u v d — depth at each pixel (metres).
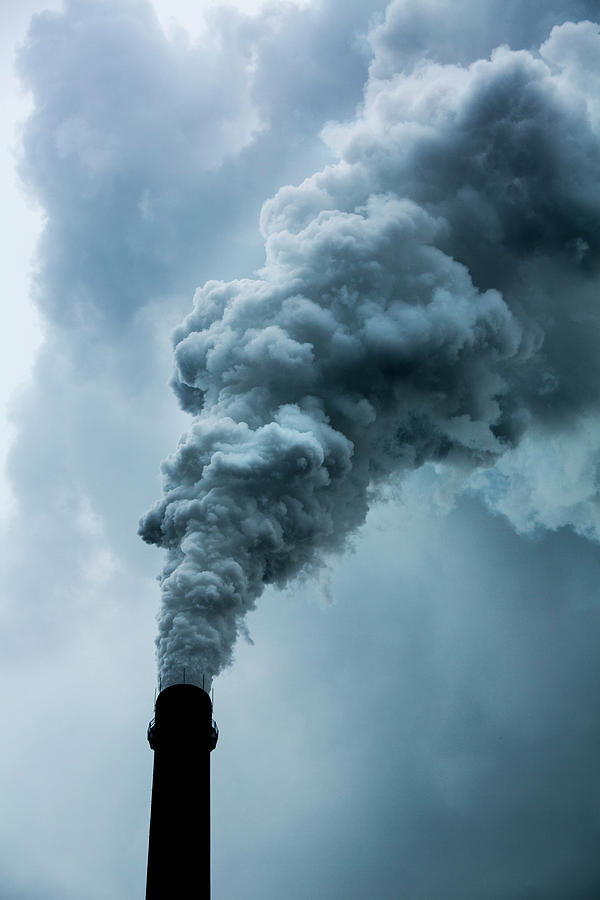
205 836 37.38
